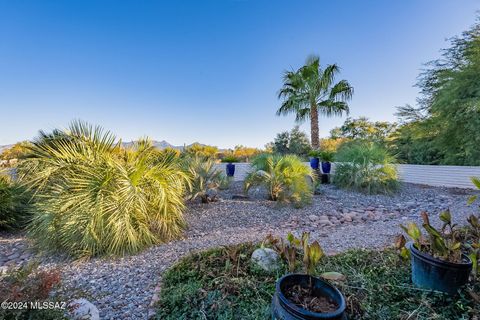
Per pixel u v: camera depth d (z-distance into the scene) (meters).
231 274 2.11
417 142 9.73
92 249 2.74
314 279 1.55
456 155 8.06
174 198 3.43
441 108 7.91
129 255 2.74
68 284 2.08
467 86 7.31
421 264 1.79
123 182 2.97
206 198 5.21
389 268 2.12
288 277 1.56
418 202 5.55
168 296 1.84
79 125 3.41
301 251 2.43
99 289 2.00
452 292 1.68
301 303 1.41
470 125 7.21
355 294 1.79
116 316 1.65
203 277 2.07
